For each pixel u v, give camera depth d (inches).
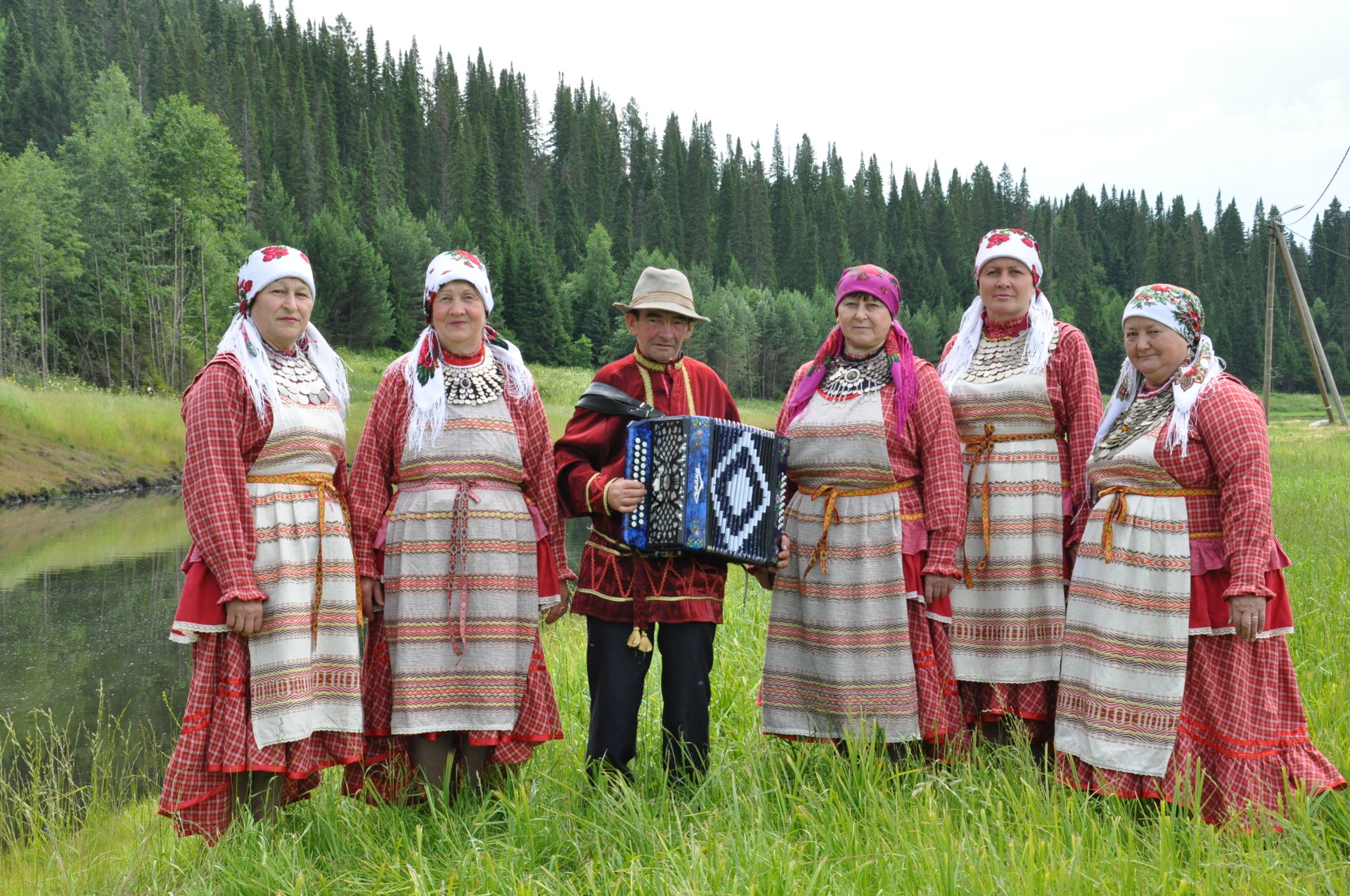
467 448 158.2
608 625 163.0
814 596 167.6
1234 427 142.6
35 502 890.1
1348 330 5777.6
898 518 163.9
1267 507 140.3
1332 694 169.2
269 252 157.2
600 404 167.5
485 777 164.2
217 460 147.0
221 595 146.4
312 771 152.6
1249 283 6437.0
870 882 119.9
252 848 141.6
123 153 2048.5
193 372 2144.4
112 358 2042.3
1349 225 6697.8
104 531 724.0
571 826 146.3
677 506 154.3
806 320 3868.1
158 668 365.1
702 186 5713.6
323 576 154.2
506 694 155.8
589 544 168.1
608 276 4067.4
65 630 424.5
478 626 155.0
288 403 154.6
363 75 5940.0
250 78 4453.7
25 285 1824.6
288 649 149.3
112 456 1040.2
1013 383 168.2
